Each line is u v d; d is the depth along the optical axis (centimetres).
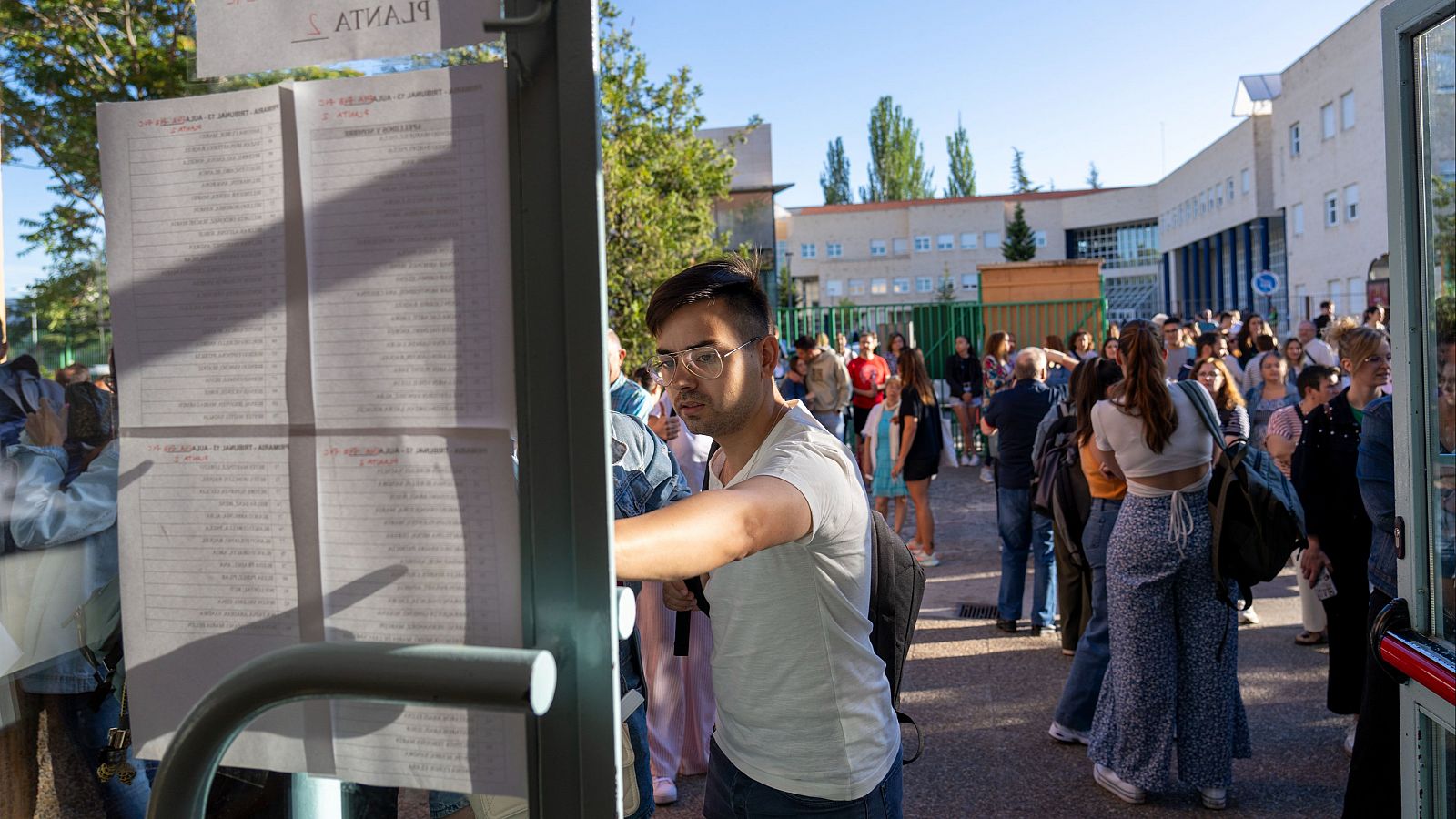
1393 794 312
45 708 160
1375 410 353
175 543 117
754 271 205
